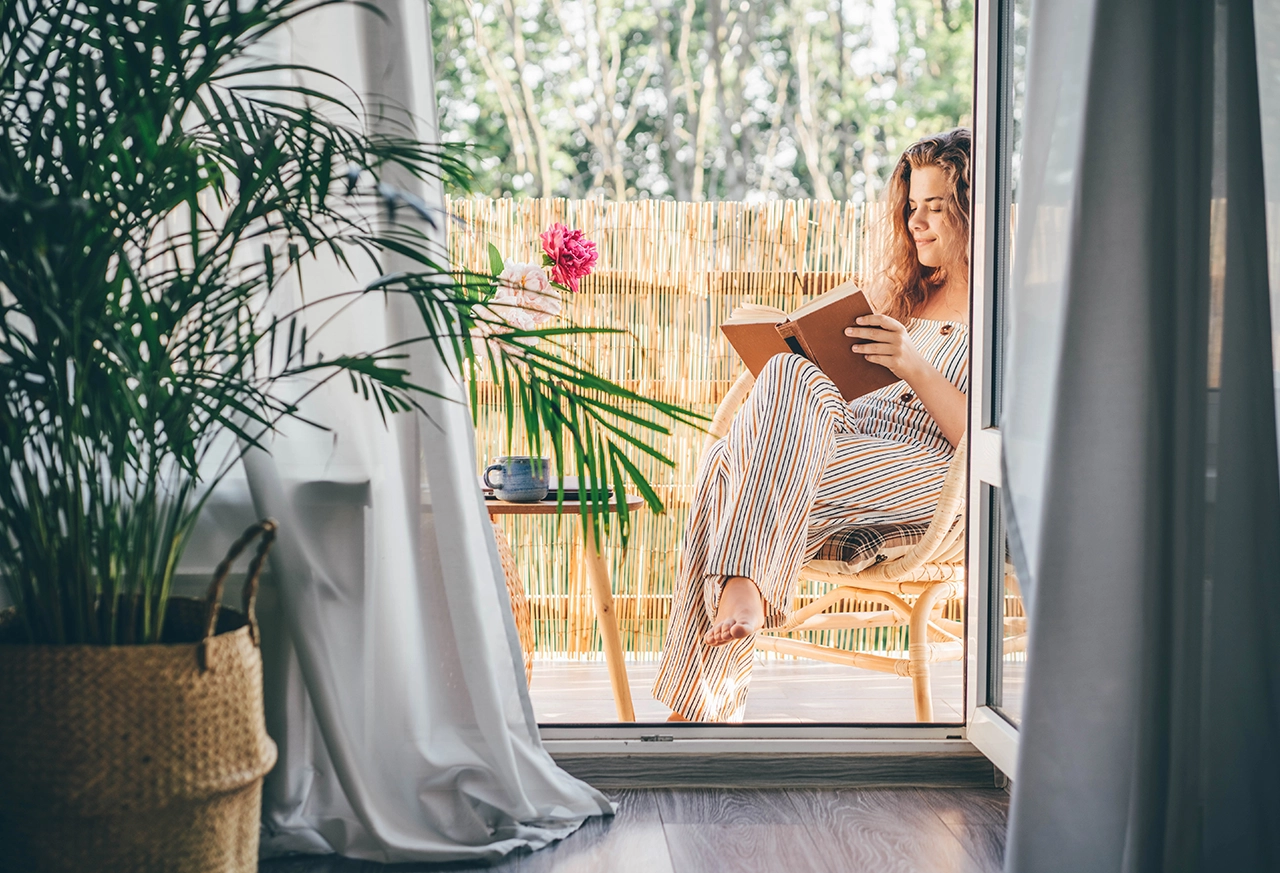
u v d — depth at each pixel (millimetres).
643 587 2666
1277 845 1132
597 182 8055
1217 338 1117
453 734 1470
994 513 1721
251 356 1352
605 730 1734
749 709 2254
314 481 1414
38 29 1317
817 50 7961
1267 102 1162
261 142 1145
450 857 1400
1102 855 1135
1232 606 1118
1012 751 1566
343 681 1410
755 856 1448
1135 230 1109
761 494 1861
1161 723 1117
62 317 1020
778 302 2682
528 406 1215
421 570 1457
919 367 1975
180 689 1056
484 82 7879
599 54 7980
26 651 1042
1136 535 1121
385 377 1159
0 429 1060
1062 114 1188
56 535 1092
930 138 2227
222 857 1104
